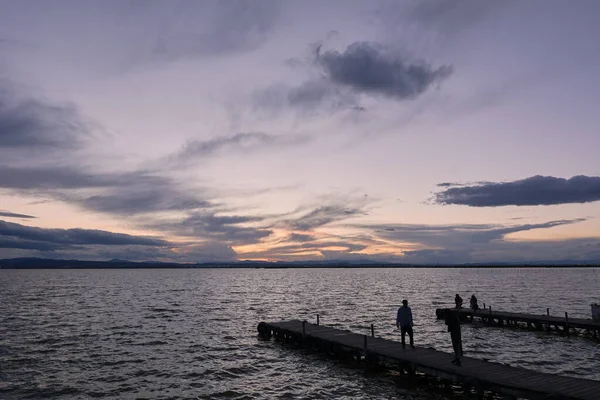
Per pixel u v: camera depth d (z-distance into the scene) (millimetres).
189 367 24641
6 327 39406
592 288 95188
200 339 33406
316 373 22734
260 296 77812
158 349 29641
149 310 54031
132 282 142375
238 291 93375
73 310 53875
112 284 127188
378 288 101750
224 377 22516
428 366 18797
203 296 78438
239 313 50750
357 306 57750
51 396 19578
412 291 89062
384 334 34719
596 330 32031
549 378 16391
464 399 17875
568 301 63031
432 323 40656
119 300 69188
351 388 19938
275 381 21594
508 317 37531
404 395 18672
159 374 23188
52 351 28906
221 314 49812
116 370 24031
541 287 100312
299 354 27391
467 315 41281
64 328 38906
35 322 42812
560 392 14469
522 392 15148
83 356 27453
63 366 24906
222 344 31312
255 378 22234
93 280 161250
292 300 68688
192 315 48844
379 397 18562
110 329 38406
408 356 20719
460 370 17844
